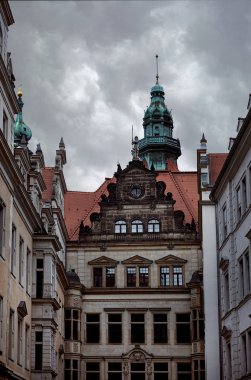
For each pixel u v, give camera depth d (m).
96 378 70.19
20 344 47.22
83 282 72.31
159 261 71.94
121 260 72.50
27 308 50.28
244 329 42.59
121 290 71.38
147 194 73.81
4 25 41.53
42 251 54.91
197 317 68.81
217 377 51.16
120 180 74.50
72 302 70.00
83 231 73.50
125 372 69.88
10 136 43.59
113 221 73.50
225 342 48.69
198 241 71.94
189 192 77.12
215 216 53.69
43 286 54.47
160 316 71.19
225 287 49.50
